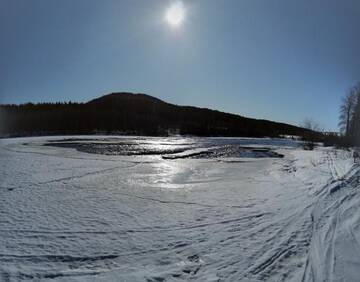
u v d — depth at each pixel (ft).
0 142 145.89
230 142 188.14
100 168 64.18
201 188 44.68
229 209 33.04
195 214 31.19
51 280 18.31
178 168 67.21
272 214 30.96
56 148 118.11
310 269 19.13
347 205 33.45
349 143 129.49
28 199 36.52
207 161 82.53
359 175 50.55
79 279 18.42
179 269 19.60
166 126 340.18
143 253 21.94
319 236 24.49
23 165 66.23
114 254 21.77
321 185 44.11
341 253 21.33
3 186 43.50
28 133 251.39
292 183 47.78
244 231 26.13
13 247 22.74
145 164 73.51
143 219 29.48
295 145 167.22
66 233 25.61
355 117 139.54
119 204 34.94
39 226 27.17
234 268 19.54
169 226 27.53
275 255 21.22
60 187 43.78
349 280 17.79
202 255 21.54
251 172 61.62
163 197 38.63
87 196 38.60
